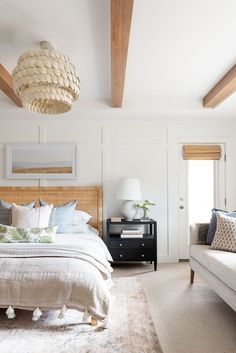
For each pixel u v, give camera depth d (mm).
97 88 3502
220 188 4539
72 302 2162
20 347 1970
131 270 3930
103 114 4105
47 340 2057
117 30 1938
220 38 2355
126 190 4066
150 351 1931
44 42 2369
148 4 1913
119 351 1929
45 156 4434
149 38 2348
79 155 4484
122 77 2729
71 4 1897
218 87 3273
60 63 2059
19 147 4422
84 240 3166
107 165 4484
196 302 2807
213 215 3389
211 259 2705
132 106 3867
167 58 2715
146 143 4508
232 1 1894
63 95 2113
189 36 2320
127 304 2717
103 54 2615
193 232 3457
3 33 2244
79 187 4391
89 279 2209
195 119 4410
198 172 4547
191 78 3209
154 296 2963
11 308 2162
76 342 2035
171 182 4500
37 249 2512
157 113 4043
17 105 3760
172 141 4508
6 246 2639
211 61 2779
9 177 4410
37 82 1999
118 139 4500
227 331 2234
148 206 4277
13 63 2777
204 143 4504
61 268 2254
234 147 4523
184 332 2217
